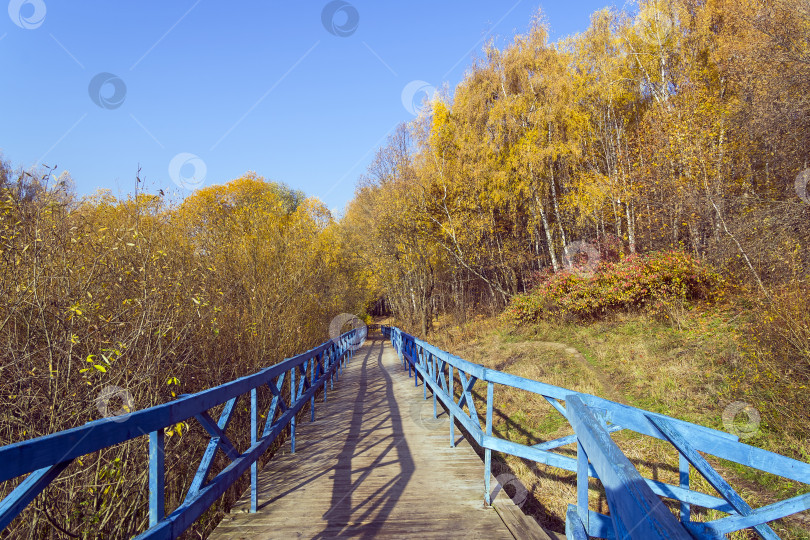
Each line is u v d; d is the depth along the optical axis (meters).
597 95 19.84
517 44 22.64
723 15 14.83
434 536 3.39
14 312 3.82
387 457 5.49
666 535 0.82
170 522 2.24
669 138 14.18
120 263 4.96
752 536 4.38
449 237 23.31
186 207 7.64
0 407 3.62
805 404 5.71
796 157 11.20
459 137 22.81
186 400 2.55
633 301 13.78
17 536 3.20
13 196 3.95
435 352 6.96
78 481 3.59
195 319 5.70
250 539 3.34
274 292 10.11
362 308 36.16
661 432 2.67
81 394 3.99
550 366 11.04
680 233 15.70
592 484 5.95
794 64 10.72
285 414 5.05
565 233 23.42
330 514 3.81
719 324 10.23
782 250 9.61
